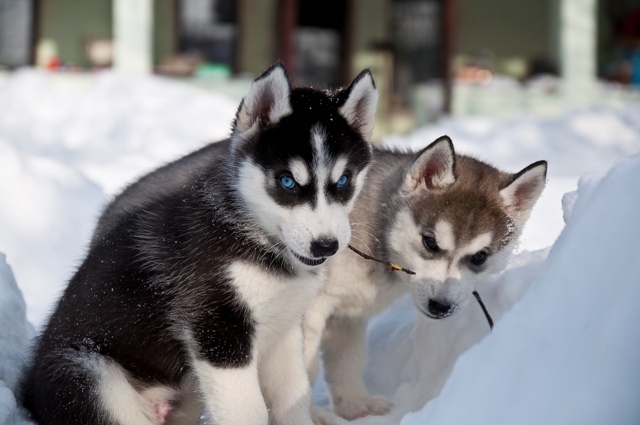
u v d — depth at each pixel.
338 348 1.53
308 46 5.15
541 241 1.75
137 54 4.25
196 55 4.89
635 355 1.11
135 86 3.87
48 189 1.94
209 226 1.38
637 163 1.20
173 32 4.88
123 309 1.38
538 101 4.46
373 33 5.15
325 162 1.36
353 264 1.49
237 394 1.34
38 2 4.85
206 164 1.48
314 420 1.47
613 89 4.62
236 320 1.36
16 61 4.89
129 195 1.61
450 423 1.18
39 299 1.77
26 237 1.86
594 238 1.19
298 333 1.42
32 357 1.41
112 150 2.91
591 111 3.76
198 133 3.29
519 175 1.51
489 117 4.40
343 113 1.40
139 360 1.39
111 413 1.35
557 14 4.57
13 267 1.81
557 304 1.17
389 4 5.13
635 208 1.17
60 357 1.36
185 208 1.41
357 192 1.42
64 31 4.88
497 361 1.18
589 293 1.16
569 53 4.52
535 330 1.17
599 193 1.21
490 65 5.13
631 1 5.34
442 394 1.21
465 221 1.48
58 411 1.35
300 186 1.36
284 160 1.36
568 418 1.12
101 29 4.87
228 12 4.95
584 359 1.13
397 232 1.51
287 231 1.35
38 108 3.75
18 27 4.87
